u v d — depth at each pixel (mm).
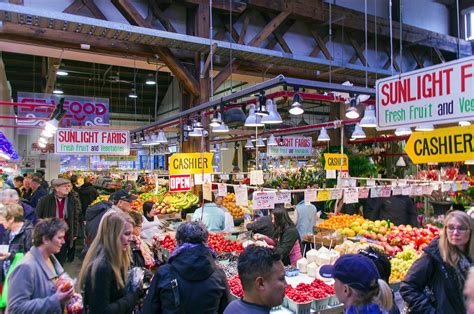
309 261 3717
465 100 2275
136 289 2553
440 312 2258
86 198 8484
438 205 6406
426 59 11031
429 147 4152
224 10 7648
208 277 2260
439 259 2285
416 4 10344
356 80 9781
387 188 5289
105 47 6969
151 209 5848
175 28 7473
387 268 2238
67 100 9672
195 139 7828
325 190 4738
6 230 3639
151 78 18094
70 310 2441
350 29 9320
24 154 18969
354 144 11617
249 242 4355
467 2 10312
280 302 1668
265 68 8414
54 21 5430
